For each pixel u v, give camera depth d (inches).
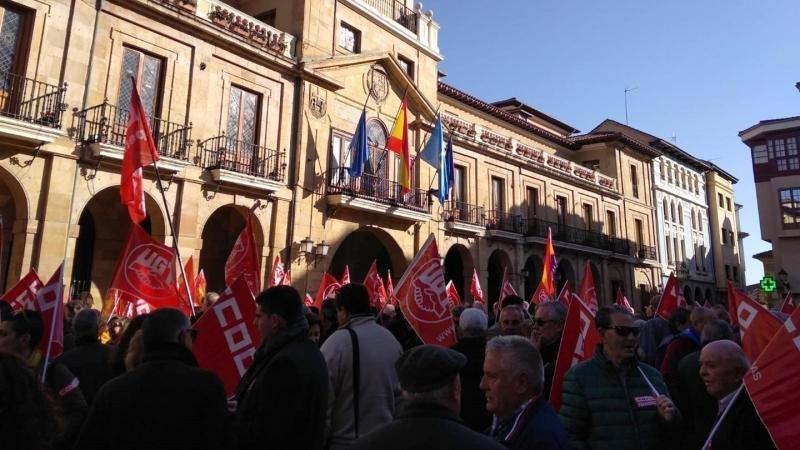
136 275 303.4
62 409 150.3
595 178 1446.9
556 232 1251.8
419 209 904.9
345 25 877.2
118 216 682.8
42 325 165.6
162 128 631.2
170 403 115.6
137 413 113.7
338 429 169.2
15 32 541.3
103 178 580.7
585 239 1337.4
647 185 1669.5
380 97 911.0
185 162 623.8
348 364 173.3
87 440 113.2
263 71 748.0
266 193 723.4
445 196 896.3
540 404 120.3
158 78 644.7
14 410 98.4
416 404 87.8
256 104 745.0
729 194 2224.4
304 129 780.0
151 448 111.8
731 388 152.3
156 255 311.1
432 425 83.4
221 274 783.7
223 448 118.7
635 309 1482.5
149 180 611.5
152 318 130.0
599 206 1450.5
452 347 207.0
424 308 293.9
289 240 743.1
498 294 1144.8
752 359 237.1
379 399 172.6
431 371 88.1
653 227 1654.8
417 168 965.2
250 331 205.6
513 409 119.0
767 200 1485.0
